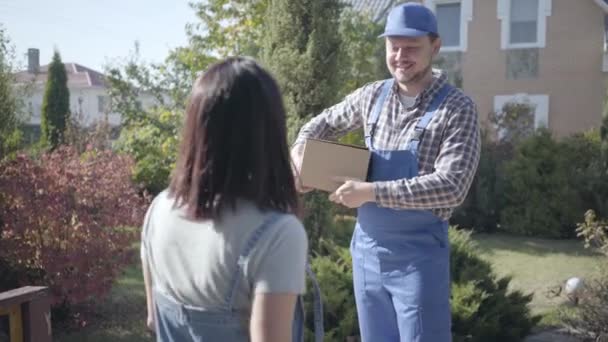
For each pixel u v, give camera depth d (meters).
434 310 3.04
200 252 1.64
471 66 16.36
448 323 3.12
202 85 1.65
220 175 1.61
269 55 5.71
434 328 3.05
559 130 15.73
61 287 5.37
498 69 16.14
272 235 1.58
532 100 15.88
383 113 3.18
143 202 6.36
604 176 10.39
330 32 5.57
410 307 3.04
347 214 7.83
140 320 6.06
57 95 20.55
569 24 15.54
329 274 4.73
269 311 1.56
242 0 11.05
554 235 10.50
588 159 10.86
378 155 3.05
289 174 1.69
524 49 15.88
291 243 1.59
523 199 10.70
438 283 3.04
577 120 15.58
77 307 6.20
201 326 1.65
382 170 3.04
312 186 3.00
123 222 5.66
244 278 1.59
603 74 15.31
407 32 2.93
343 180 2.99
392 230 3.05
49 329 3.32
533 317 5.35
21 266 5.58
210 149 1.60
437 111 2.99
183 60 11.80
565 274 7.82
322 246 5.24
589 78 15.45
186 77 12.75
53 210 5.30
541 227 10.53
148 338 5.63
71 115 15.81
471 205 11.05
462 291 4.85
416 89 3.07
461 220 11.13
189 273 1.66
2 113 6.30
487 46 16.19
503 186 10.89
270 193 1.64
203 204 1.62
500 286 5.31
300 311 1.73
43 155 6.26
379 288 3.16
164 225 1.73
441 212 3.03
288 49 5.55
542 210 10.49
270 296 1.56
